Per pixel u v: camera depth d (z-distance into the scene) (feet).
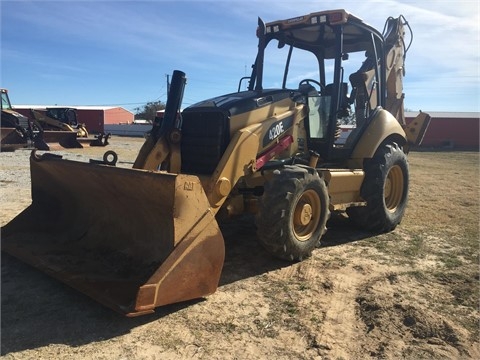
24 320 10.82
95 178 13.33
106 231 14.66
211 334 10.41
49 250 14.62
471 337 10.52
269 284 13.50
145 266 12.53
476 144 114.11
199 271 11.39
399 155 20.54
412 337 10.55
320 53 21.90
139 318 11.06
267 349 9.86
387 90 23.93
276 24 18.52
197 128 15.76
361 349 10.00
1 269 14.10
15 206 22.68
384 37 22.66
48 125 69.15
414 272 14.78
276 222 14.17
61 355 9.34
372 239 18.98
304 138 18.02
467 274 14.69
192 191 11.31
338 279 14.03
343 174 17.76
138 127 156.46
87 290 11.46
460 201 28.43
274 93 17.07
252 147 14.98
